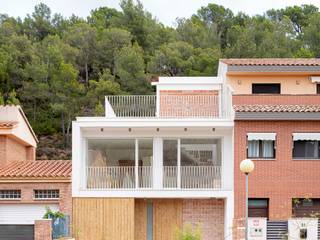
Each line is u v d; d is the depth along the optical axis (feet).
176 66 276.41
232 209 103.65
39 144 256.73
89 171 106.22
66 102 265.95
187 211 107.34
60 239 94.89
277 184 104.12
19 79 273.75
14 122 116.16
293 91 119.75
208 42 313.32
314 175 104.42
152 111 116.37
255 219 100.89
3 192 103.96
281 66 118.11
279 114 103.76
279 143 104.47
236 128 104.27
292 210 104.22
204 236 106.93
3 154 113.29
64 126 265.34
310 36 309.42
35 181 103.14
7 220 103.40
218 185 105.81
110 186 105.70
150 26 325.01
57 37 300.40
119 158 112.16
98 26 330.34
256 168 104.32
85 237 102.83
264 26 320.09
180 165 107.24
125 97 116.47
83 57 298.15
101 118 104.58
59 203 102.83
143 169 107.14
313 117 104.01
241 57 277.85
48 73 274.57
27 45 286.66
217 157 109.91
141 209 107.45
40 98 268.62
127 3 333.83
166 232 106.93
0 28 308.19
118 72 274.57
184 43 290.15
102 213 103.35
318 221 102.17
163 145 109.50
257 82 119.75
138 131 107.14
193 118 104.47
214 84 122.31
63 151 254.47
